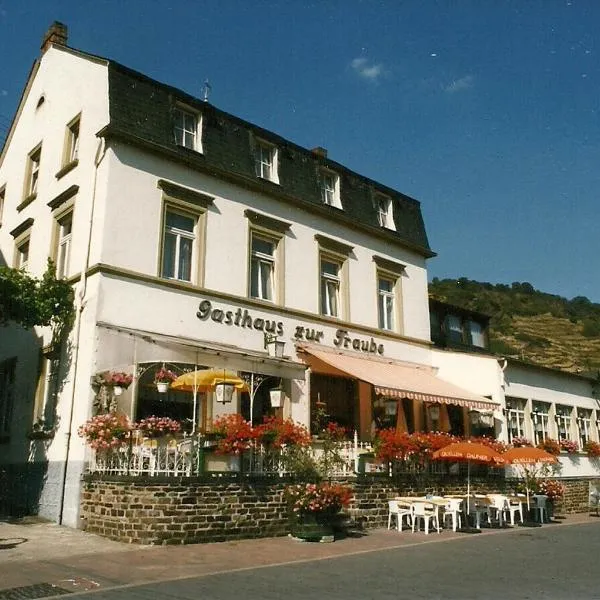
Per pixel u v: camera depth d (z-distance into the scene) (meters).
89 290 16.86
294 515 15.30
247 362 18.16
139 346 16.20
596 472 29.34
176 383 16.31
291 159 22.84
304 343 21.31
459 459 20.58
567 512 26.31
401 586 9.64
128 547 12.98
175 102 19.56
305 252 22.44
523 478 23.83
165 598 8.67
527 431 26.47
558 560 12.48
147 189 18.17
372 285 24.81
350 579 10.23
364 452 18.55
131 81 18.67
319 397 21.81
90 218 17.64
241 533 14.66
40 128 22.39
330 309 23.31
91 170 18.27
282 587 9.51
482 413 25.28
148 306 17.45
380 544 14.64
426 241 27.86
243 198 20.72
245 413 19.30
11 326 20.81
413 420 24.53
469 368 25.77
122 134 17.72
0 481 19.44
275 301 21.12
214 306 19.00
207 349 17.19
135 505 13.58
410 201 27.97
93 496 14.81
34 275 20.39
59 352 17.52
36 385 18.39
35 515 16.92
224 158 20.33
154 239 18.03
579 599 8.75
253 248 20.92
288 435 16.06
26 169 22.81
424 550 13.77
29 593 9.01
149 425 14.38
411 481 19.61
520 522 20.03
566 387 29.97
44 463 17.11
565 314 112.00
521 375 26.86
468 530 17.50
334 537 15.46
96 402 15.91
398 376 22.25
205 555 12.41
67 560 11.48
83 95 19.69
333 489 15.15
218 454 14.80
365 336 23.84
